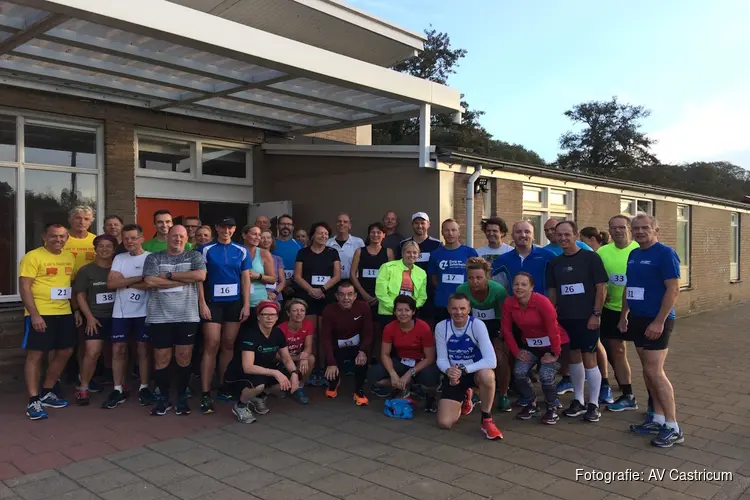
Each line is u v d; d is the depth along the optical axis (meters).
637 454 4.53
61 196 7.30
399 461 4.36
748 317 13.59
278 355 5.65
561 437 4.93
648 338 4.74
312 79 6.34
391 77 6.80
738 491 3.87
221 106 8.03
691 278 14.38
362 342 6.05
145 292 5.72
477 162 8.05
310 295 6.62
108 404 5.60
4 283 6.84
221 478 4.01
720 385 6.83
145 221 8.24
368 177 8.46
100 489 3.81
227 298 5.72
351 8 8.29
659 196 13.09
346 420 5.40
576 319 5.36
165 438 4.81
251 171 9.47
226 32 5.23
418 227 6.74
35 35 5.10
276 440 4.81
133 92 7.19
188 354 5.41
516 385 5.52
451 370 5.04
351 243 7.18
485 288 5.55
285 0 7.79
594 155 53.59
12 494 3.71
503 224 6.41
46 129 7.21
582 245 6.14
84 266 5.71
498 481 4.00
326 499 3.70
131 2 4.64
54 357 5.54
